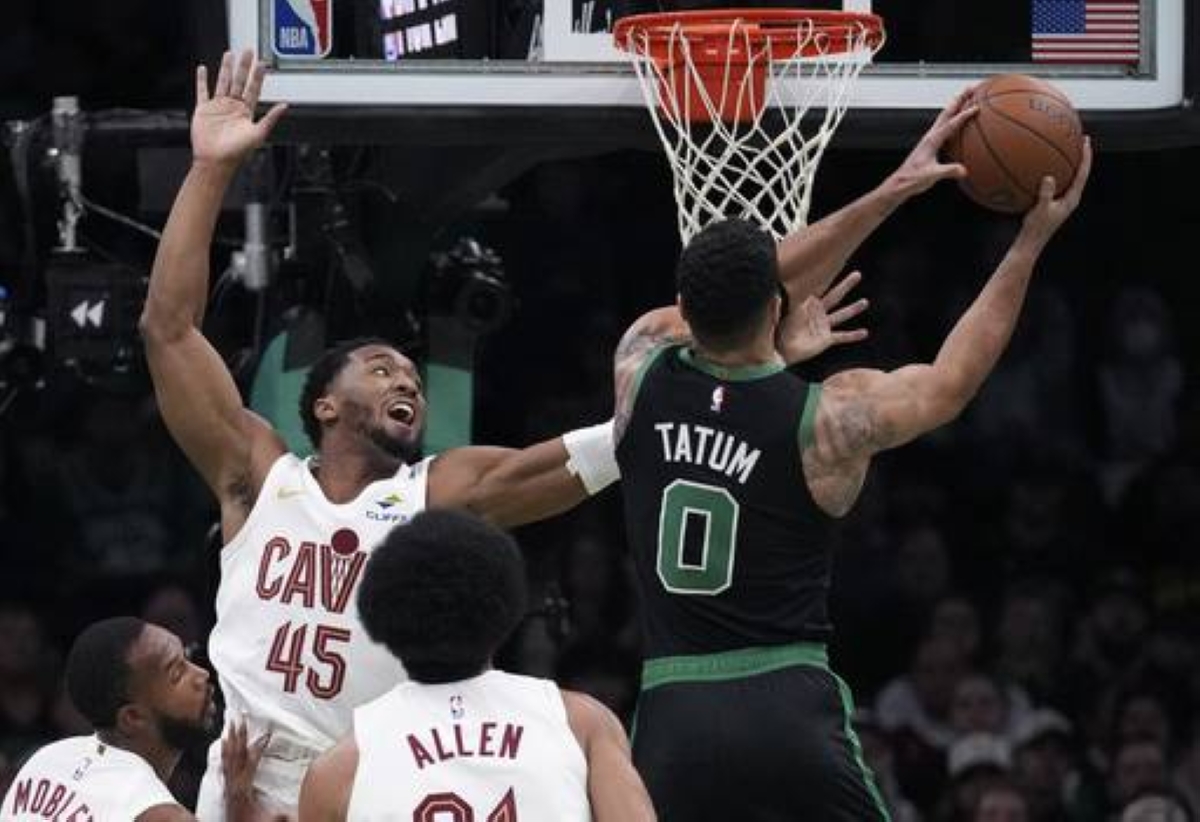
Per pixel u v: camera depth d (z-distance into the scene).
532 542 20.59
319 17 12.92
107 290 16.16
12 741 19.39
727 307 9.81
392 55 13.57
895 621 21.38
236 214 17.11
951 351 9.91
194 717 10.95
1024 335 23.23
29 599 21.14
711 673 9.93
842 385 9.92
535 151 14.27
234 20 12.79
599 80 12.75
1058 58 13.05
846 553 21.55
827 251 10.41
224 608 10.95
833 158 22.98
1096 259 23.50
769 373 9.97
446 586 8.49
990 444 22.78
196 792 16.92
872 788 10.01
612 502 21.28
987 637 21.02
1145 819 19.67
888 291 23.16
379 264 15.12
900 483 22.38
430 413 15.10
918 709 20.47
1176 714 20.52
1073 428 23.06
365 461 10.96
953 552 22.02
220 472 11.05
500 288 15.20
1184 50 13.02
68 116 16.42
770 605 9.93
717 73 12.23
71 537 21.39
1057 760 19.73
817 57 12.31
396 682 10.71
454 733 8.47
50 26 23.30
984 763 19.33
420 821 8.38
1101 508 22.39
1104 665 21.03
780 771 9.85
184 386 10.89
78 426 21.56
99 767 10.77
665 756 9.90
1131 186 23.50
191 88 20.28
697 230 12.20
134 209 17.31
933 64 12.77
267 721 10.76
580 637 20.28
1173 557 22.12
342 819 8.43
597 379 22.44
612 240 22.91
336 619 10.73
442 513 8.64
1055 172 10.41
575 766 8.50
